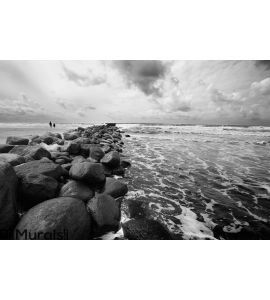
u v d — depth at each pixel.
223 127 42.44
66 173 4.32
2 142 9.70
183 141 16.27
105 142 11.12
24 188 3.03
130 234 2.78
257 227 3.37
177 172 6.54
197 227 3.29
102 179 4.08
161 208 3.91
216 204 4.20
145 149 11.42
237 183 5.60
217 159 8.87
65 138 11.22
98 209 2.97
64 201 2.79
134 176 5.89
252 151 11.25
